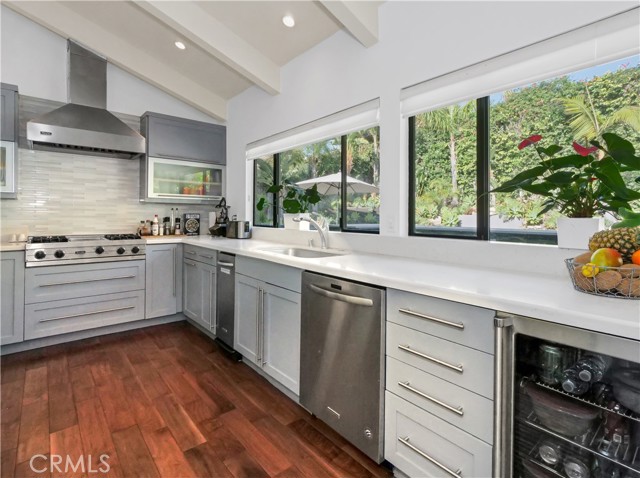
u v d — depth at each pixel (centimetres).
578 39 143
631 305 98
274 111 329
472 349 115
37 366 248
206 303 309
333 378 171
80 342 297
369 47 233
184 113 404
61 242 286
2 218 306
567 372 105
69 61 315
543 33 153
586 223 137
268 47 297
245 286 251
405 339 138
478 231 189
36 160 321
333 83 262
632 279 102
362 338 155
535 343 112
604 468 100
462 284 128
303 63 291
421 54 201
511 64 163
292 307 203
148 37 325
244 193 382
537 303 100
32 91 316
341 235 256
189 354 275
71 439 168
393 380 144
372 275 149
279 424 185
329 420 174
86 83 322
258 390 221
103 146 309
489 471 111
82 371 242
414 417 135
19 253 268
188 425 182
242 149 383
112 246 311
